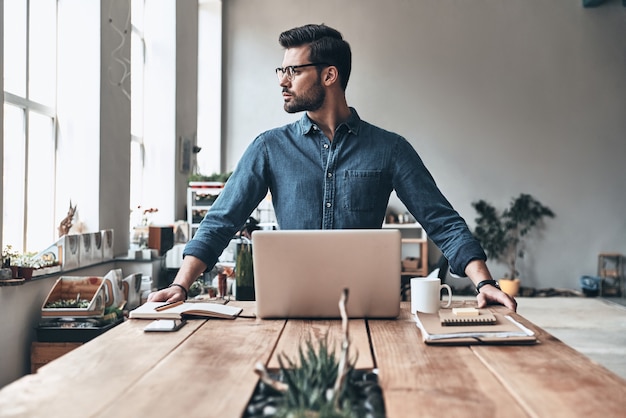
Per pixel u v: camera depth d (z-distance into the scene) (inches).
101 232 207.9
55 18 212.7
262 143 105.8
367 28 410.0
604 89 411.2
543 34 410.0
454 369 63.9
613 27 409.7
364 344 73.7
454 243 98.5
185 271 95.8
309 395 51.1
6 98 180.1
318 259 85.9
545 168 411.5
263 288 87.0
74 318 162.4
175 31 305.9
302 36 100.6
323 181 104.2
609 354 230.5
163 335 78.4
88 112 214.1
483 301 92.4
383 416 50.2
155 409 52.1
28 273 158.1
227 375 61.6
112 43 226.8
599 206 412.8
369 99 410.6
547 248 413.7
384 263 86.1
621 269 411.2
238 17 412.2
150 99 304.7
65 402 53.7
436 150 411.5
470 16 410.0
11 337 154.2
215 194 274.5
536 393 55.9
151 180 305.0
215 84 407.2
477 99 410.3
